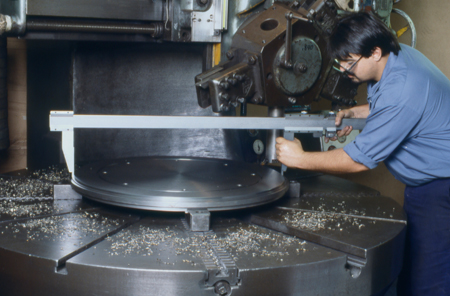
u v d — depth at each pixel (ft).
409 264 5.54
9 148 7.65
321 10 5.06
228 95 4.79
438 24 7.89
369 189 6.06
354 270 3.89
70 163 4.56
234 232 4.30
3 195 5.13
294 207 5.08
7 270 3.66
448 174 4.91
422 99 4.36
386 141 4.43
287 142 5.08
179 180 5.13
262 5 5.93
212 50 6.24
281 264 3.56
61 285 3.47
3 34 5.37
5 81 6.73
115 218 4.51
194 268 3.40
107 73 7.07
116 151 7.32
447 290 5.31
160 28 5.86
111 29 5.72
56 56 7.44
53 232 4.05
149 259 3.55
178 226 4.39
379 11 5.80
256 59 4.83
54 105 7.68
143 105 7.32
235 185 4.97
